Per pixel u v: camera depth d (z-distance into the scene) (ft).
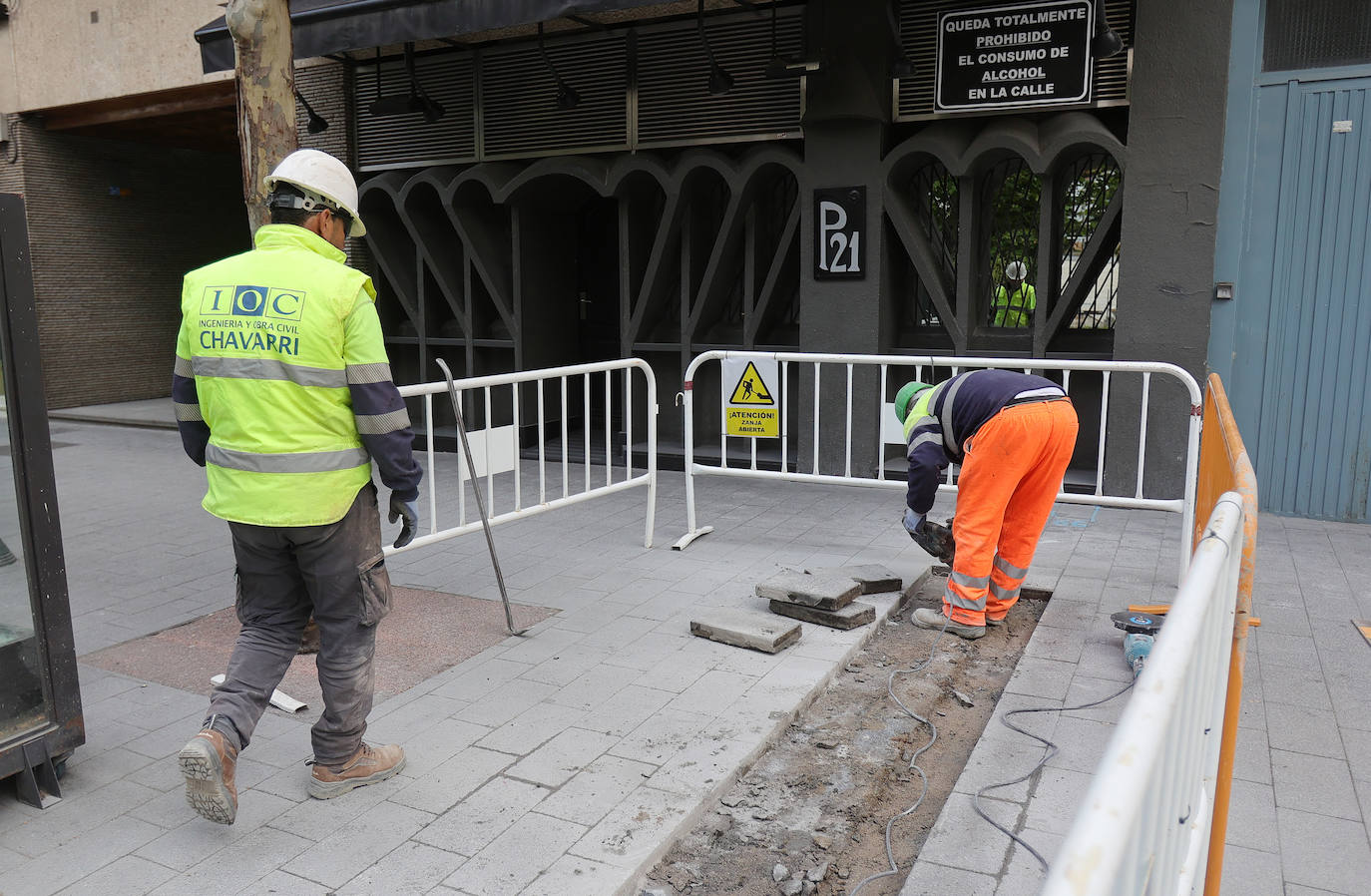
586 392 17.22
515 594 16.15
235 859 8.69
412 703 11.89
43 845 8.95
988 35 21.65
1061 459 13.74
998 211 23.68
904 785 10.55
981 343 24.00
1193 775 5.37
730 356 18.53
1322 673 12.67
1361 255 19.81
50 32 36.19
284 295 8.56
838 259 23.79
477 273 29.89
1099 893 2.67
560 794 9.77
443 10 22.13
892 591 16.06
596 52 26.27
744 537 19.72
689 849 9.27
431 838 9.00
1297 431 20.86
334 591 9.12
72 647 9.87
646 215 27.99
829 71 22.70
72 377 40.75
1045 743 10.71
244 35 14.14
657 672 12.82
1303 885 8.25
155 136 40.55
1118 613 13.98
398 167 29.78
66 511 23.02
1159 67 20.27
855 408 24.35
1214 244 20.44
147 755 10.68
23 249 9.27
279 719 11.51
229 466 8.71
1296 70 19.83
